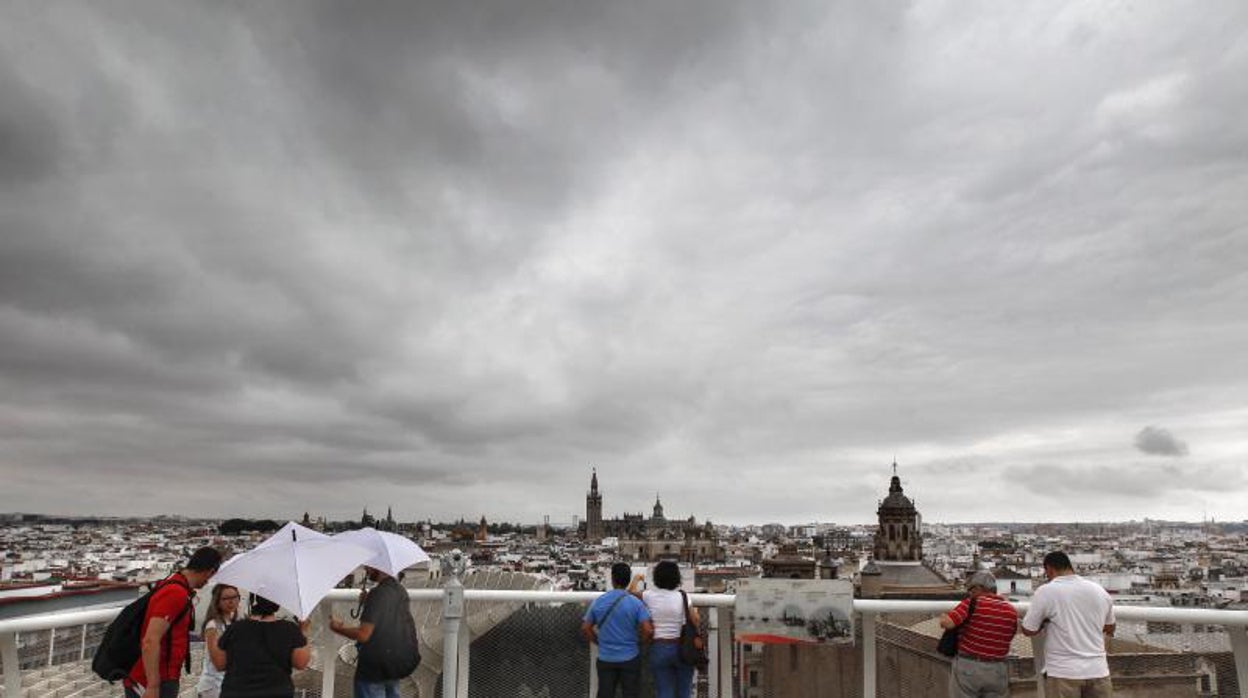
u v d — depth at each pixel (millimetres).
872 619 9062
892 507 122250
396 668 8555
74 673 9047
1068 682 8266
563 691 9555
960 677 8453
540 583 13289
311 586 7805
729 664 9383
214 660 7762
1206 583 151125
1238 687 8484
